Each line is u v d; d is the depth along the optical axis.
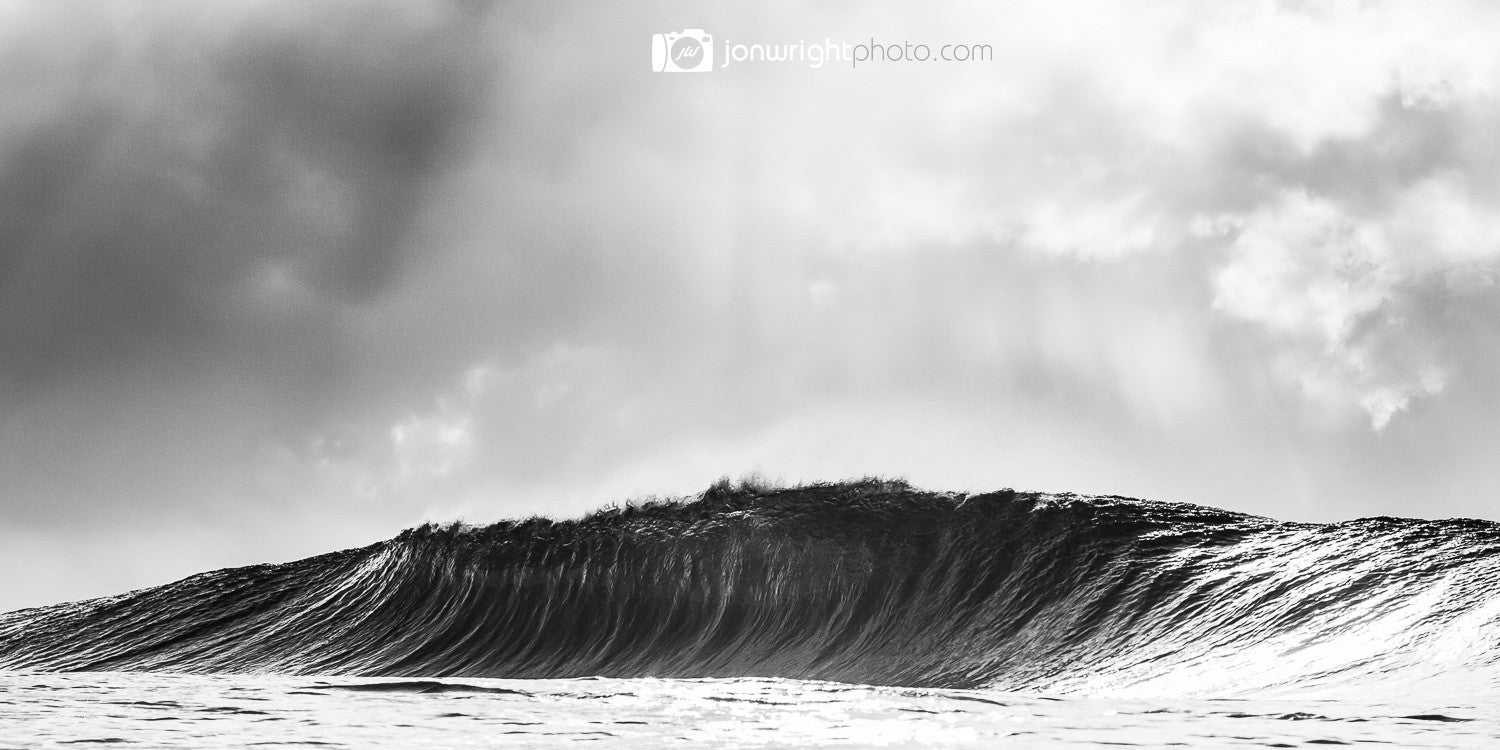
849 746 16.98
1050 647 32.03
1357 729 17.58
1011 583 36.31
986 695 25.66
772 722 20.09
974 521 40.06
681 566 42.06
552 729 19.17
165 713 21.88
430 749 16.70
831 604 38.41
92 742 17.59
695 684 29.41
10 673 41.38
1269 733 17.48
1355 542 32.59
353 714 21.56
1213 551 34.91
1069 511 39.03
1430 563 29.72
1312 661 25.69
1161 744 16.55
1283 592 30.52
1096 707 22.09
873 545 40.06
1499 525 32.78
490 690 27.38
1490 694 20.33
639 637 40.44
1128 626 31.80
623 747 16.89
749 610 39.53
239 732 18.72
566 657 40.41
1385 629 26.27
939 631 35.19
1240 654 27.55
